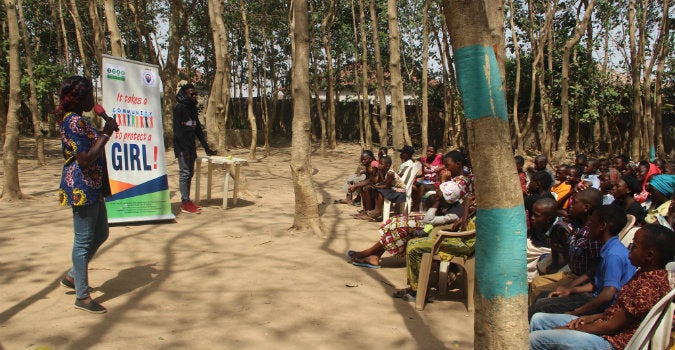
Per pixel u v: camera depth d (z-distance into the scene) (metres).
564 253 4.67
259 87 31.25
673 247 2.95
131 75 7.27
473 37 2.23
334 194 11.34
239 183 10.14
